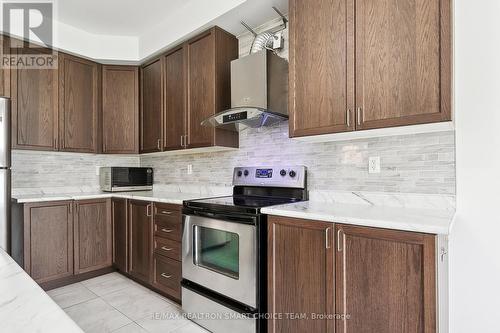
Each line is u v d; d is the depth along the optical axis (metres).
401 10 1.49
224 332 1.94
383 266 1.33
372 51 1.58
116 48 3.15
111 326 2.08
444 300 1.41
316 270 1.55
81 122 3.09
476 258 1.52
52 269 2.69
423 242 1.22
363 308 1.39
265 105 2.14
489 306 1.48
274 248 1.73
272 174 2.35
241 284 1.84
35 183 3.04
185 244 2.22
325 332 1.52
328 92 1.75
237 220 1.86
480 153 1.51
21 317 0.52
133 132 3.29
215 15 2.35
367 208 1.75
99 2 2.54
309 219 1.57
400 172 1.79
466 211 1.55
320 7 1.78
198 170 3.05
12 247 2.57
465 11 1.52
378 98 1.56
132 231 2.85
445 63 1.37
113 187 3.24
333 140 2.07
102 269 3.06
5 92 2.59
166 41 2.83
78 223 2.87
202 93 2.56
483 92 1.49
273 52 2.24
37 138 2.78
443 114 1.38
